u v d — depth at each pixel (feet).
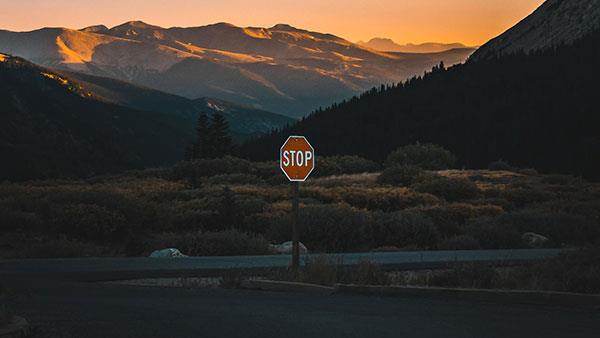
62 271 57.57
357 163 283.18
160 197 159.94
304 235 92.58
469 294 38.01
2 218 94.73
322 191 167.94
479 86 551.18
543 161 383.45
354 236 92.94
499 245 95.35
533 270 45.01
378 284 45.14
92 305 37.11
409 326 29.78
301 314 33.53
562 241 103.09
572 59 556.92
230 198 116.98
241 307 36.24
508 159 402.31
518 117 456.45
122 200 104.06
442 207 129.80
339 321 31.30
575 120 418.10
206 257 71.51
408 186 207.41
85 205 97.55
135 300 39.42
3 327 27.02
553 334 27.50
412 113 529.45
